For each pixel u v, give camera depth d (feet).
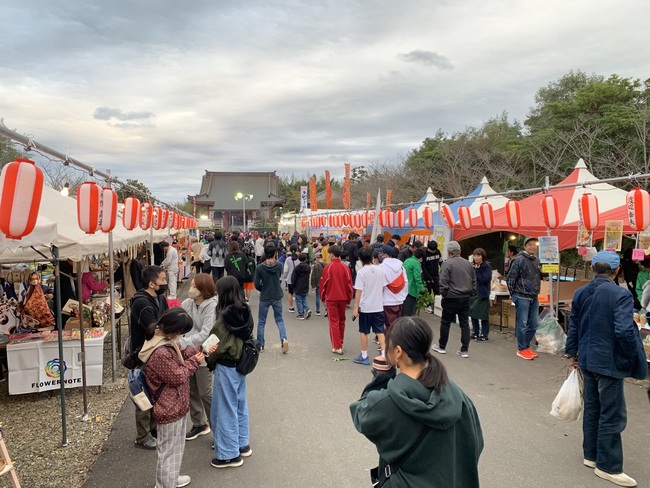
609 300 11.18
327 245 44.75
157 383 10.18
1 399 17.21
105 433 14.25
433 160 92.02
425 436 5.41
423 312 34.22
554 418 15.11
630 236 26.76
